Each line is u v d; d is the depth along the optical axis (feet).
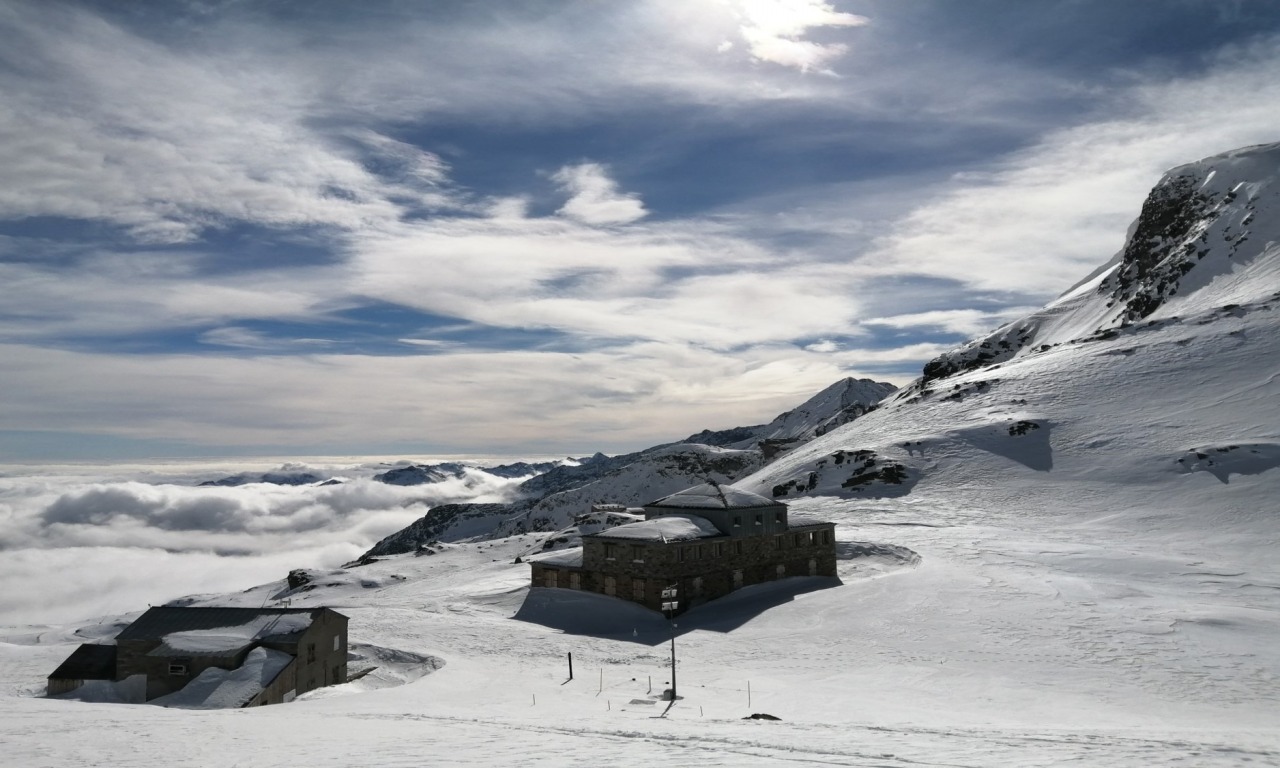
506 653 193.47
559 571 268.62
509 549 460.14
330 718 108.27
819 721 112.37
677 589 239.91
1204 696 132.05
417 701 143.33
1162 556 248.93
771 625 206.90
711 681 155.94
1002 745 79.46
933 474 421.18
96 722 95.66
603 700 142.31
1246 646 159.53
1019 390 508.94
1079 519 326.24
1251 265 609.83
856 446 501.97
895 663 161.99
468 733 86.43
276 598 396.98
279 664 161.27
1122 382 473.67
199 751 71.20
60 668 169.37
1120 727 104.58
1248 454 345.10
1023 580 222.28
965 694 137.80
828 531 280.10
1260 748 77.41
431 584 350.23
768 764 64.13
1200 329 515.09
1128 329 565.94
